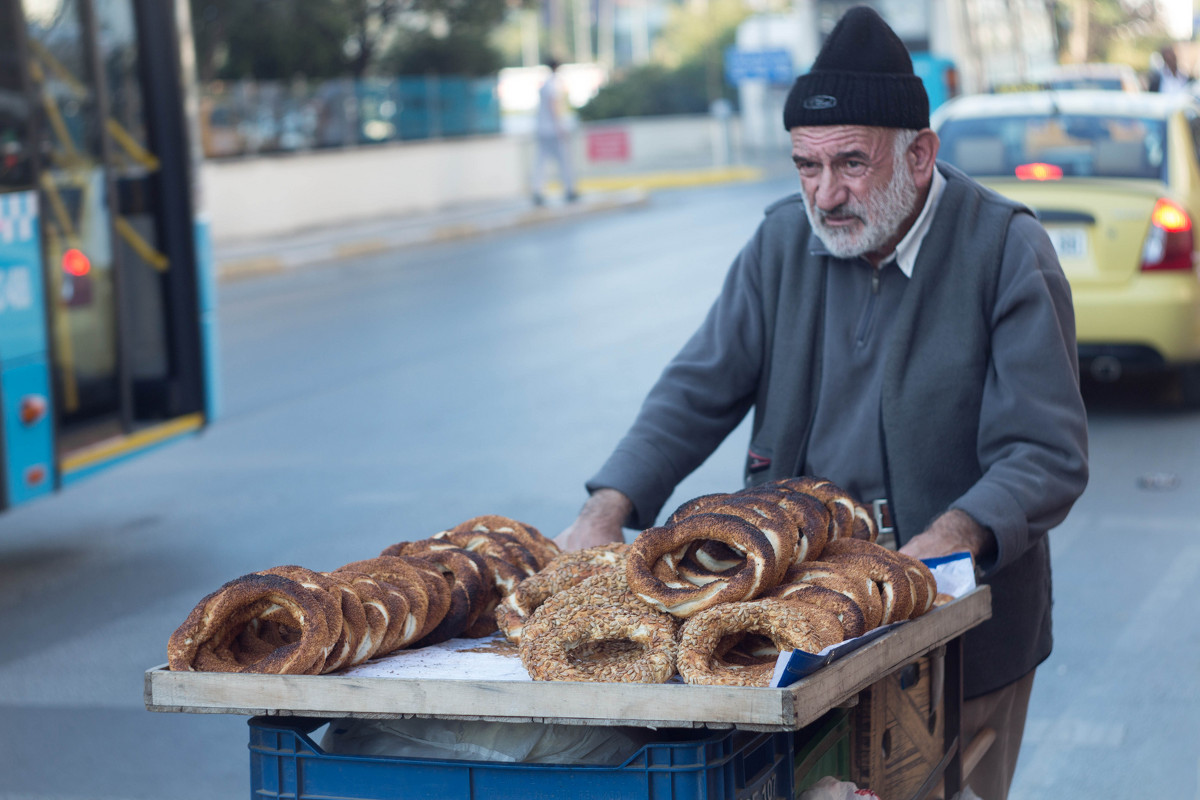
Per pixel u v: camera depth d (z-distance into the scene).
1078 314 8.21
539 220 25.80
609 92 46.84
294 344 12.98
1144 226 8.10
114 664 5.27
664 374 3.05
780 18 42.09
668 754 1.86
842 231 2.75
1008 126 8.73
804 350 2.92
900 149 2.70
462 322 13.70
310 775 2.01
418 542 2.46
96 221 6.84
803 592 2.07
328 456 8.51
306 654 1.97
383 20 30.02
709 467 7.64
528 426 8.96
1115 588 5.59
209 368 7.51
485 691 1.87
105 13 6.98
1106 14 41.84
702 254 18.62
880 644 2.04
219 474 8.27
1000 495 2.59
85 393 6.76
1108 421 8.42
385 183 27.59
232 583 2.05
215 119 23.67
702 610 2.03
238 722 4.72
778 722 1.76
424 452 8.43
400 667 2.07
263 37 27.39
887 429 2.79
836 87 2.68
